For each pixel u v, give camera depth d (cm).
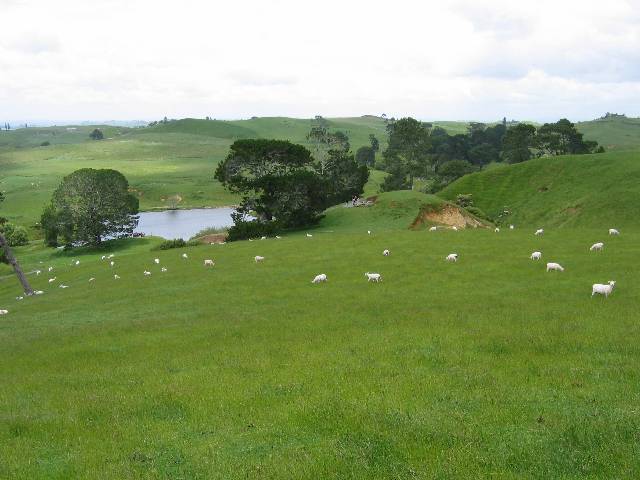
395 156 17450
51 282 5969
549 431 1323
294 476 1195
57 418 1684
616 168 10681
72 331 3188
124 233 12262
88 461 1359
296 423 1491
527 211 10719
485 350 2145
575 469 1159
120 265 6222
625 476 1114
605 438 1271
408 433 1367
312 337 2581
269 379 1920
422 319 2781
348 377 1866
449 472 1164
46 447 1476
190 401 1744
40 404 1856
